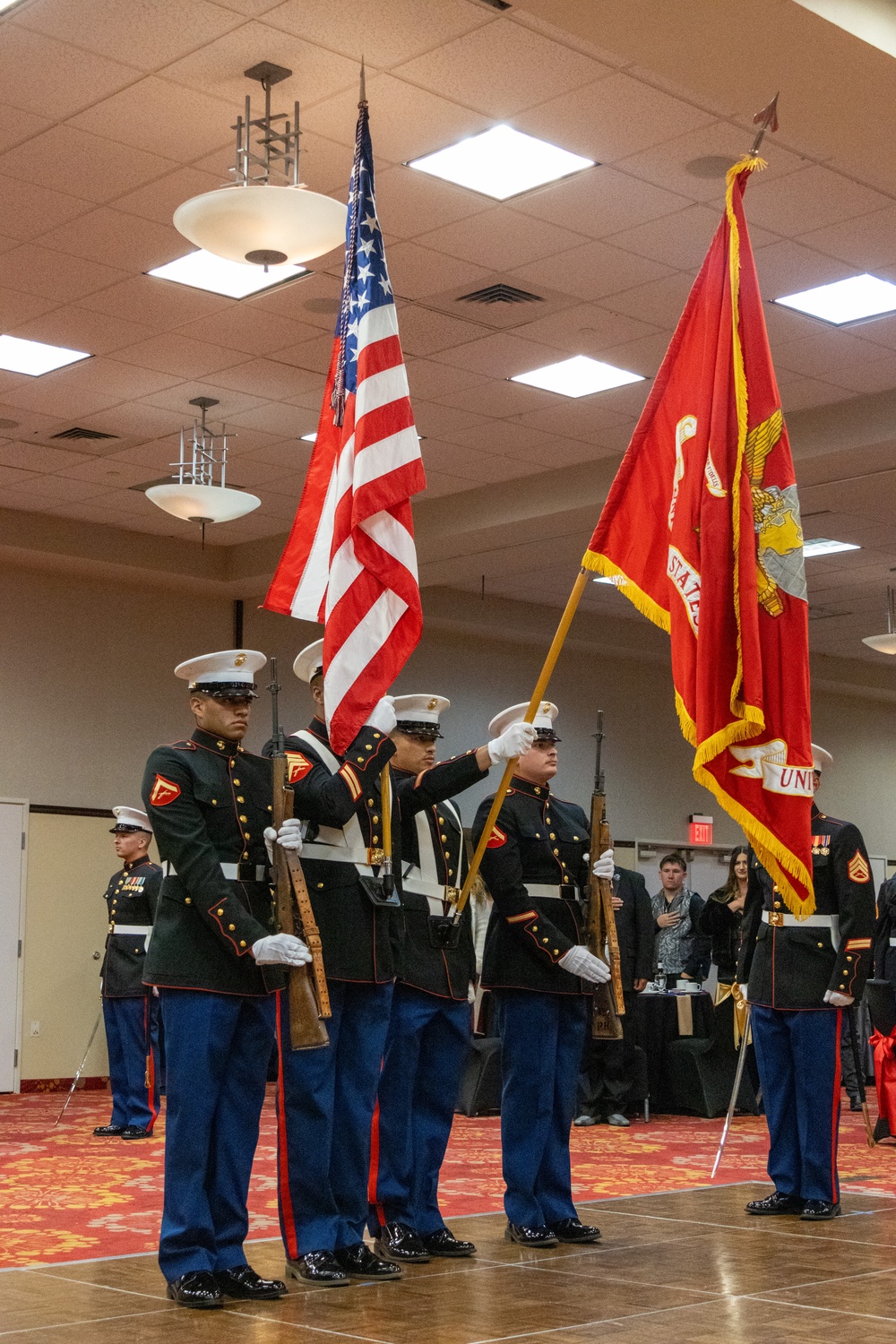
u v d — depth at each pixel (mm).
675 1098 10602
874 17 6031
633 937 10047
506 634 16750
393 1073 5008
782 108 6539
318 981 4340
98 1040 13828
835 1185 5836
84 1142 8984
